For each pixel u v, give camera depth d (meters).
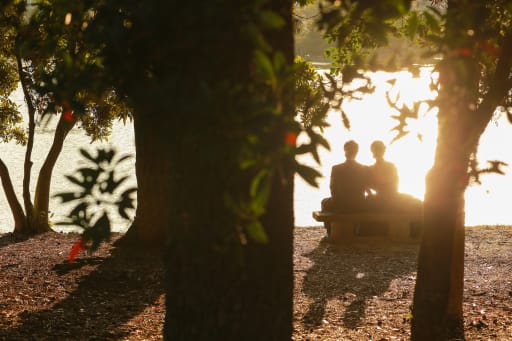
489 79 6.89
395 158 34.41
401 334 9.28
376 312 10.39
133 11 3.59
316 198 23.75
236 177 3.81
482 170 4.82
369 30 3.82
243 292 4.73
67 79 3.68
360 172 14.63
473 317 10.02
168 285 4.89
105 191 3.41
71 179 3.39
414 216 14.49
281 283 4.86
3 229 19.64
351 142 14.71
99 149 3.41
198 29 3.30
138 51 3.71
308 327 9.72
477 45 4.26
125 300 11.02
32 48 4.46
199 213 4.29
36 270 12.55
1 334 9.13
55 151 16.08
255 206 2.89
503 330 9.33
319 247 14.54
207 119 3.04
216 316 4.75
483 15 4.71
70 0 3.86
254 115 2.92
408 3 3.30
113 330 9.53
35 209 16.14
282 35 4.66
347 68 4.29
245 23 3.19
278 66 2.91
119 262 12.98
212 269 4.70
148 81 3.83
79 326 9.66
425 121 4.23
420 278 6.87
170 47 3.52
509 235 15.70
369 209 14.62
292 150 2.97
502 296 11.11
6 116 17.39
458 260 8.87
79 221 3.46
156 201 13.98
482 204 22.72
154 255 13.46
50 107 3.73
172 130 3.25
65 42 8.09
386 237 14.76
